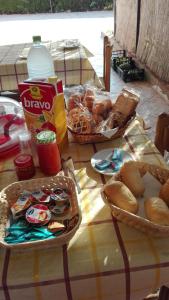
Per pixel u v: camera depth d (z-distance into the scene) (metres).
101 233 0.62
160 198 0.63
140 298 0.60
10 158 0.88
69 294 0.56
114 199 0.61
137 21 3.75
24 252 0.58
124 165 0.68
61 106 0.85
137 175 0.66
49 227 0.59
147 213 0.59
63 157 0.89
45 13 7.86
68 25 6.37
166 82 3.10
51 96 0.80
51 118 0.83
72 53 1.90
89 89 1.10
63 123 0.88
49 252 0.58
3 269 0.55
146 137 0.97
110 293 0.57
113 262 0.56
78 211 0.60
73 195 0.66
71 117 0.95
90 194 0.73
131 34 4.05
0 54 1.96
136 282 0.57
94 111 0.97
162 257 0.56
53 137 0.76
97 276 0.55
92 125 0.93
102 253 0.57
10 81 1.79
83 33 5.66
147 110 2.90
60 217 0.63
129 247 0.58
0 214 0.62
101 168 0.81
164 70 3.11
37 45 1.23
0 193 0.66
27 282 0.54
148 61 3.53
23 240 0.57
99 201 0.70
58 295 0.56
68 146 0.94
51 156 0.77
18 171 0.77
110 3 7.71
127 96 0.97
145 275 0.56
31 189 0.70
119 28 4.62
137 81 3.67
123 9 4.28
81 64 1.79
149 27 3.40
